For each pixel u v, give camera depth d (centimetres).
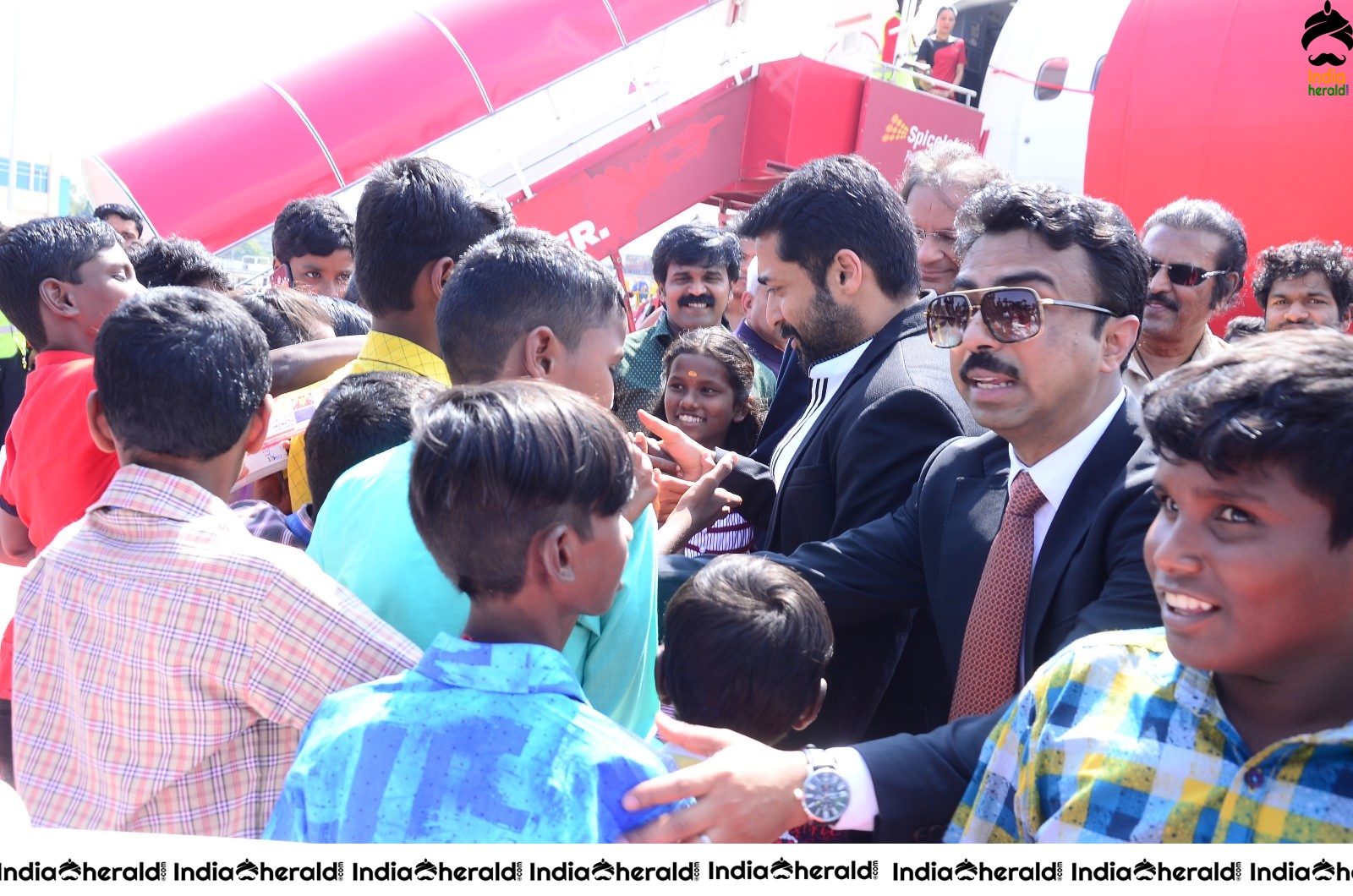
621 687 167
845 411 237
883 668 229
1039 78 1096
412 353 231
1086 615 166
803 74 863
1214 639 106
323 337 327
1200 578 105
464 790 116
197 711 154
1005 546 188
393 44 854
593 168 834
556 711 121
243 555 156
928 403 224
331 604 155
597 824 117
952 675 200
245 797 159
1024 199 181
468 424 124
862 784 148
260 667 153
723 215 998
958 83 1191
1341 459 98
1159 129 920
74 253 263
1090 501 181
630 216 848
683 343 347
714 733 147
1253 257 870
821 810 144
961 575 198
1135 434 183
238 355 175
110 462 248
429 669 125
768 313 264
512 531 123
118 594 157
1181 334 340
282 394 279
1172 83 916
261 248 815
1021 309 178
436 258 224
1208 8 909
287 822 123
